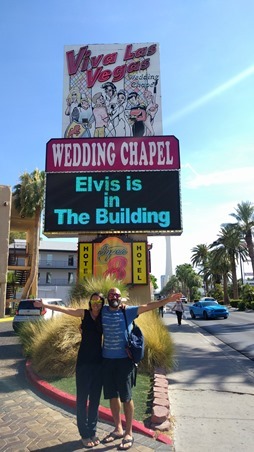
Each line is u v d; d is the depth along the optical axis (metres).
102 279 10.90
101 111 18.02
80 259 14.06
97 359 4.52
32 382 7.06
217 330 18.25
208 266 73.25
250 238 45.94
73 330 7.97
